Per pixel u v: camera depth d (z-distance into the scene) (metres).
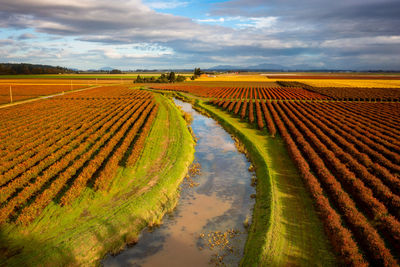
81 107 58.69
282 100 76.62
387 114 50.44
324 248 13.76
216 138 38.00
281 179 22.00
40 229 15.23
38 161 26.03
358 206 17.62
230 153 31.42
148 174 23.16
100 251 14.31
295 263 12.82
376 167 22.56
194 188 22.45
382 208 15.91
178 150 29.69
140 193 19.55
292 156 26.44
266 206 18.02
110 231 15.29
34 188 18.95
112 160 23.98
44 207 17.42
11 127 39.12
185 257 14.31
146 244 15.35
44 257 12.97
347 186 20.16
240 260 13.96
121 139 33.97
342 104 65.81
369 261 12.63
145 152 28.70
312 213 16.92
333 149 27.72
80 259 13.52
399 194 18.83
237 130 39.47
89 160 26.17
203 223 17.42
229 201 20.27
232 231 16.41
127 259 14.14
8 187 18.62
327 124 40.88
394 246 13.58
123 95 87.00
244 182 23.59
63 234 14.75
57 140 32.69
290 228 15.42
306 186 20.20
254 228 16.28
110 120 43.12
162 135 36.38
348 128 36.75
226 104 64.44
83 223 15.82
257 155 28.38
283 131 35.53
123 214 16.67
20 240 14.29
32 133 35.25
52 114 49.91
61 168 23.41
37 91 104.25
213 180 24.05
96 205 17.88
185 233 16.36
